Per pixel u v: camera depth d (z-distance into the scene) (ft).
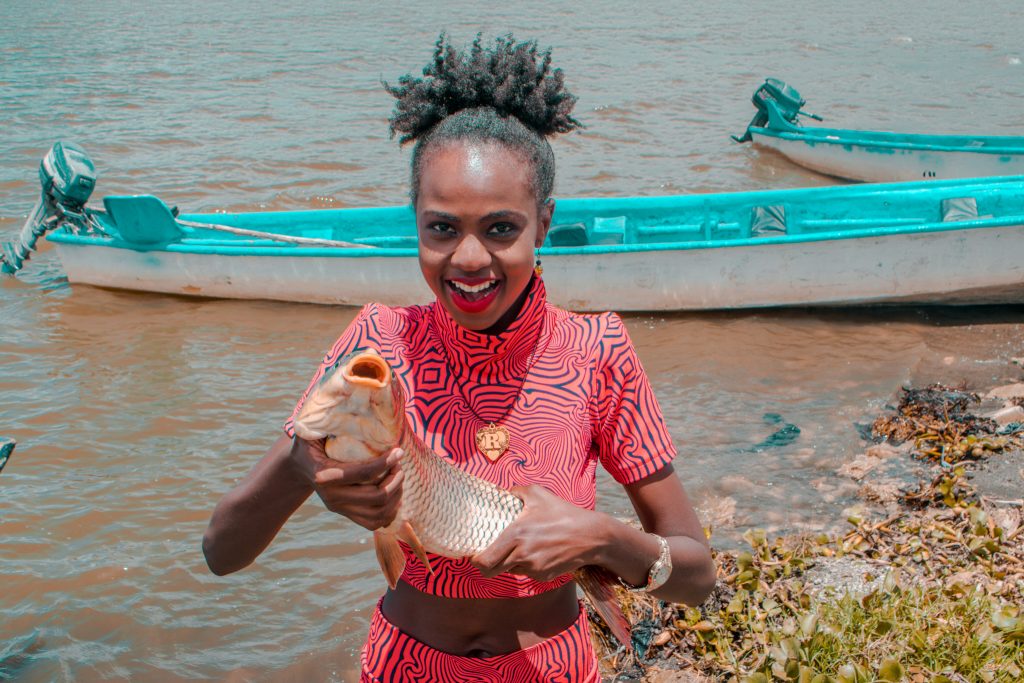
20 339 30.01
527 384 7.77
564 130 8.35
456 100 7.99
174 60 83.61
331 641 16.84
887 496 19.66
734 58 89.35
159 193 46.52
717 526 19.11
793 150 53.11
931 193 33.47
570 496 7.68
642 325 31.32
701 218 34.60
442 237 7.31
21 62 80.79
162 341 29.99
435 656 7.93
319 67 82.12
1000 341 28.91
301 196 46.37
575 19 118.52
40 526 20.10
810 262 30.89
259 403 25.76
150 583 18.40
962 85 77.36
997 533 17.13
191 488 21.54
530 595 7.80
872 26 114.62
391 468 6.12
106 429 24.21
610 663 15.01
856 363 27.53
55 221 34.24
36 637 17.04
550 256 31.40
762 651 14.69
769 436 23.13
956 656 13.84
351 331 8.07
